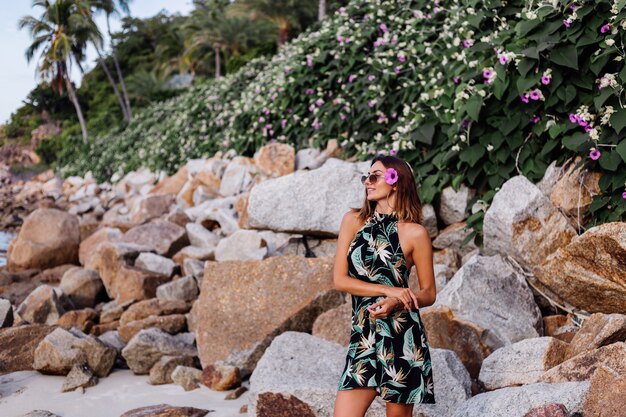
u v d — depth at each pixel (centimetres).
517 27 576
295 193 718
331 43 980
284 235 737
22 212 2341
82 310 717
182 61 4584
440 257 623
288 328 540
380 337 289
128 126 2595
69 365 529
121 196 1770
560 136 577
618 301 453
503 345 465
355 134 873
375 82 856
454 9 715
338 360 442
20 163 5541
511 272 520
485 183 634
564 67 568
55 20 3734
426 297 300
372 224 306
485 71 591
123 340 627
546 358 406
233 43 3916
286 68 1066
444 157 637
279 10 3183
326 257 567
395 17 893
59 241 1073
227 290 573
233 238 757
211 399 484
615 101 535
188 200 1203
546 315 539
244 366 526
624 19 520
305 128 1023
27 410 468
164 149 1670
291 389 398
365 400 292
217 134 1434
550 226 516
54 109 6022
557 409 316
